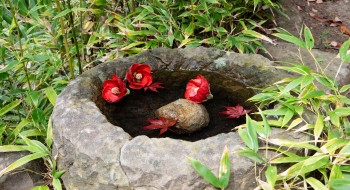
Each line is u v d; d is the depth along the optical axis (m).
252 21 1.50
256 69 1.09
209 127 0.97
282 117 0.90
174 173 0.78
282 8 1.85
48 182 1.11
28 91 1.11
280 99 0.97
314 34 1.83
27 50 1.20
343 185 0.75
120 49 1.30
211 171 0.78
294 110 0.90
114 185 0.81
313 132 0.90
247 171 0.80
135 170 0.79
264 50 1.42
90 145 0.84
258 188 0.78
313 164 0.80
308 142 0.84
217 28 1.37
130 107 1.04
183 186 0.78
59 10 1.10
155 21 1.42
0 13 1.16
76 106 0.94
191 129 0.94
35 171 1.11
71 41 1.34
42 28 1.36
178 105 0.97
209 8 1.38
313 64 1.41
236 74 1.12
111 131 0.86
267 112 0.89
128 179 0.80
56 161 0.95
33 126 1.19
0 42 1.14
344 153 0.80
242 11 1.53
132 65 1.07
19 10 1.20
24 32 1.21
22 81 1.21
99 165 0.83
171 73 1.16
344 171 0.83
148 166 0.79
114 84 1.03
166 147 0.82
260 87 1.06
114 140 0.84
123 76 1.11
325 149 0.82
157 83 1.10
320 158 0.78
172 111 0.95
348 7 2.07
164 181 0.78
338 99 0.97
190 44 1.32
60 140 0.90
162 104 1.05
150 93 1.08
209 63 1.16
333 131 0.93
